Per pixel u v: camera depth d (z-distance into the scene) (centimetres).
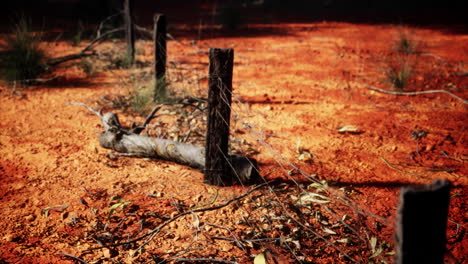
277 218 354
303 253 310
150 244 322
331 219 356
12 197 384
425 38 1241
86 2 1521
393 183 423
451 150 500
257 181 414
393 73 770
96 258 305
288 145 512
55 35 1191
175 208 371
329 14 1902
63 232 335
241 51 1080
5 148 489
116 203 366
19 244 317
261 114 622
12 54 759
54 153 479
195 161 434
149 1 2198
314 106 665
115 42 1105
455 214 364
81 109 631
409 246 192
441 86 774
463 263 300
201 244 322
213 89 379
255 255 310
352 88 764
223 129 390
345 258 308
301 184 413
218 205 375
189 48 1099
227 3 2217
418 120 602
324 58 1007
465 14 1783
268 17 1791
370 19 1703
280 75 855
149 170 442
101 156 472
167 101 638
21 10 1603
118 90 725
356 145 516
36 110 622
